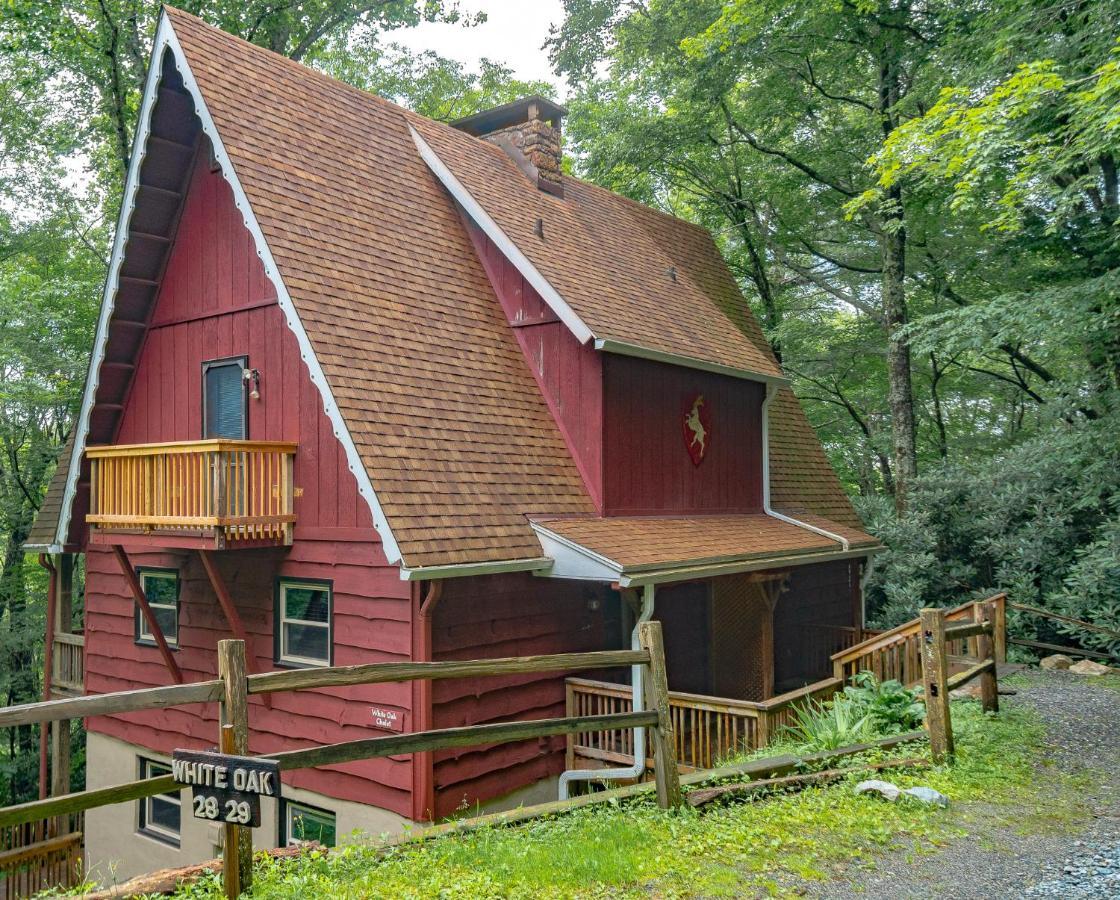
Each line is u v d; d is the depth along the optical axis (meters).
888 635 10.15
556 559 9.49
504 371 11.23
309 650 9.66
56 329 19.97
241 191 9.47
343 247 10.21
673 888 4.72
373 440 8.66
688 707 9.41
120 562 10.40
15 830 12.86
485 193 12.66
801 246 23.64
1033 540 14.88
